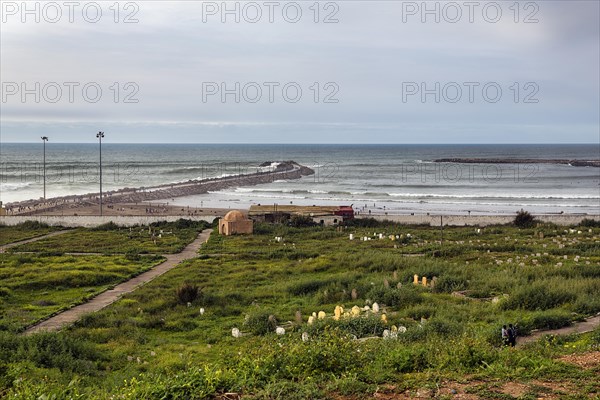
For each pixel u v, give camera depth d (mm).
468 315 24188
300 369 12961
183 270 39312
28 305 29578
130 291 33531
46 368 17469
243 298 29938
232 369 13047
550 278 31188
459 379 11922
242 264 42062
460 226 65562
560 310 24000
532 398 10719
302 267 39438
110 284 35719
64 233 60500
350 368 13062
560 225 63469
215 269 39812
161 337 23141
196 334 23641
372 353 14695
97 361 19172
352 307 26531
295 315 25469
